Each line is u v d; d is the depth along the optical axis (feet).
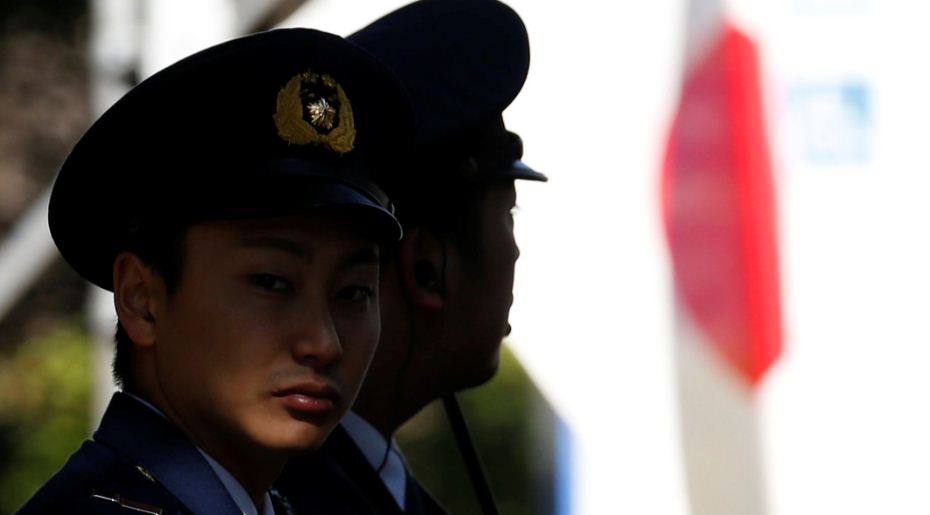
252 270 17.02
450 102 23.67
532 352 32.96
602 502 33.06
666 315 32.48
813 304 32.48
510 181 24.40
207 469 17.46
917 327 32.19
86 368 91.30
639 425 32.83
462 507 81.20
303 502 22.26
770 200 32.45
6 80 107.76
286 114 17.84
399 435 81.20
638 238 32.50
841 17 32.32
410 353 23.99
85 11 109.19
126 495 17.25
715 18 32.42
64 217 18.17
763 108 32.40
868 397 32.35
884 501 32.27
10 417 90.38
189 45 37.58
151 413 17.63
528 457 82.02
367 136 18.84
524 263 32.83
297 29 18.03
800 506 32.42
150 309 17.51
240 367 16.98
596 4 32.45
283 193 17.24
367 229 17.40
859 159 32.35
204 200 17.12
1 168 106.63
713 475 32.60
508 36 24.20
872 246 32.32
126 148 17.62
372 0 33.19
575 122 32.55
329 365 17.10
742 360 32.40
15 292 46.62
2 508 88.02
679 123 32.40
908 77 32.14
